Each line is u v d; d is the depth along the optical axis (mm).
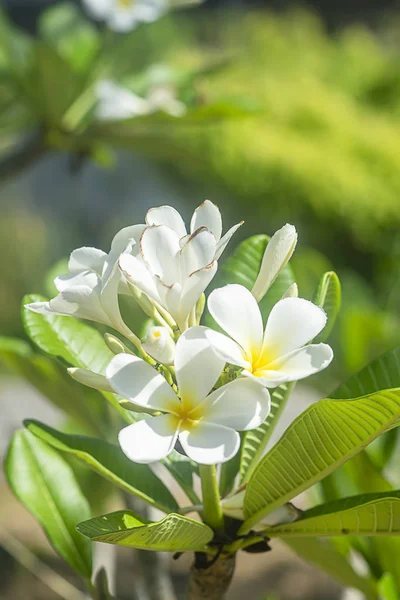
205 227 899
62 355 1039
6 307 5414
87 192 6645
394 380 997
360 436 909
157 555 1208
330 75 6023
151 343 882
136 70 1983
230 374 906
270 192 4668
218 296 896
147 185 6332
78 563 1068
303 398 2424
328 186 4637
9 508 2910
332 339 1688
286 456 932
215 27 7461
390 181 4707
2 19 2043
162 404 885
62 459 1100
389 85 5949
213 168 4598
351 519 949
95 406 1235
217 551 973
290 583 2609
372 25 8898
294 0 8891
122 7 1949
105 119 1855
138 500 1180
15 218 6465
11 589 2365
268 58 6020
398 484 1376
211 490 961
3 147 2049
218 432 875
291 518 972
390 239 4719
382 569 1139
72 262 943
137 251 920
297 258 1505
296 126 4895
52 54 1745
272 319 900
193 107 1858
